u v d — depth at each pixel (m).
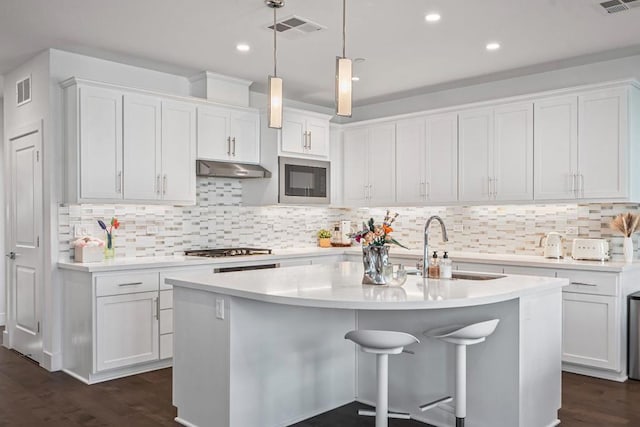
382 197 5.75
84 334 3.96
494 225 5.29
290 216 6.07
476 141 5.01
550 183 4.55
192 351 3.08
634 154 4.25
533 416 2.90
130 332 4.05
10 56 4.40
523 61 4.53
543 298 3.00
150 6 3.37
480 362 2.90
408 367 3.23
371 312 3.43
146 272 4.14
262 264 4.92
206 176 5.16
